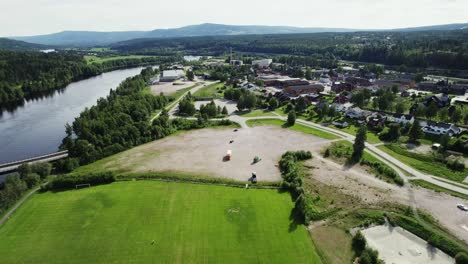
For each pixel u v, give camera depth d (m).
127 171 78.69
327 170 78.06
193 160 85.25
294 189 66.81
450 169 77.25
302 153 85.38
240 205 62.28
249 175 75.94
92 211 60.69
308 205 60.47
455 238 52.25
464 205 61.75
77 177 71.25
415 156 84.88
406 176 74.12
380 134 100.44
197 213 59.44
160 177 75.00
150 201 63.91
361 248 49.97
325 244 51.22
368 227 55.66
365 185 70.19
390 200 63.69
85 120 106.50
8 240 52.84
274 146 95.00
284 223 56.50
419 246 50.91
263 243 51.22
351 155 86.12
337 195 66.00
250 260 47.53
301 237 52.78
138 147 96.94
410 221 56.03
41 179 75.31
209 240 51.91
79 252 49.62
